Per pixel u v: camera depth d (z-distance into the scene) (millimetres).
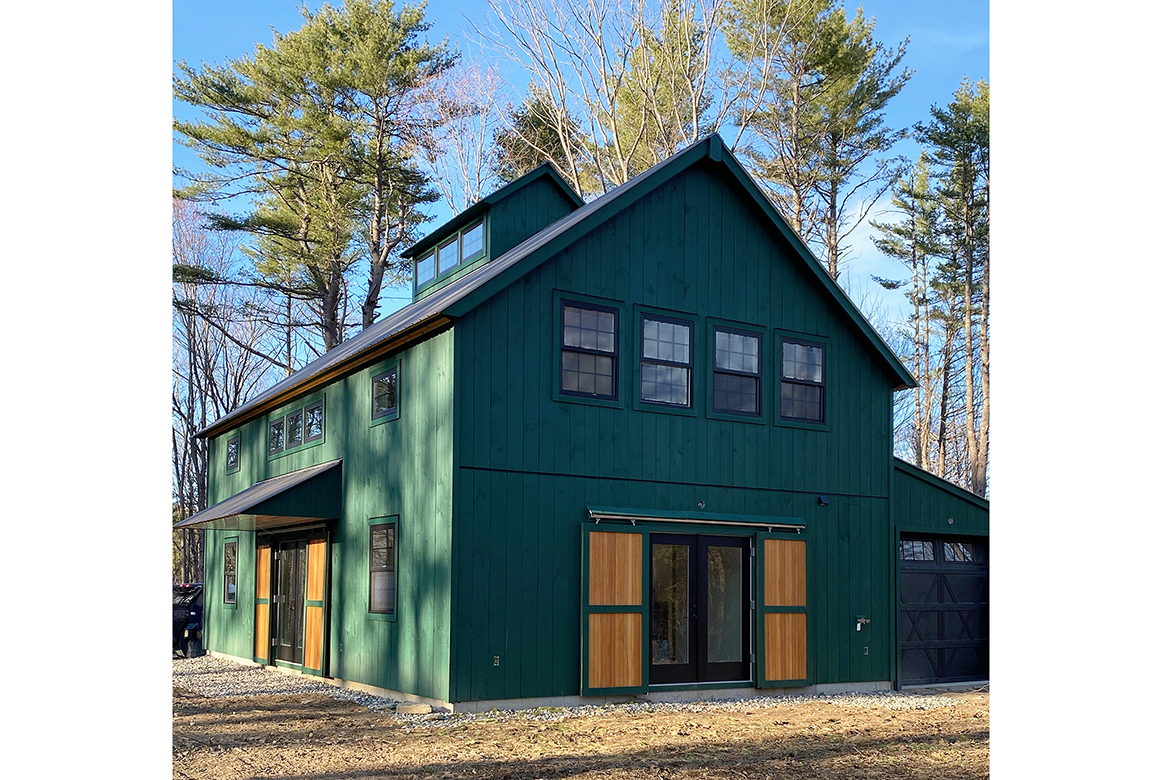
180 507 39781
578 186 31219
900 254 37188
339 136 31328
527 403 12914
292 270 34250
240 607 19547
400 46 32719
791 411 15297
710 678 13992
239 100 31812
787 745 10430
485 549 12375
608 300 13758
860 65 31859
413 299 19609
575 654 12875
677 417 14133
